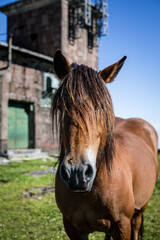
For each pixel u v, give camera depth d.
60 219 3.83
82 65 1.81
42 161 10.91
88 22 17.05
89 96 1.59
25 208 4.36
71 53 16.23
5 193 5.40
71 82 1.64
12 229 3.45
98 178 1.76
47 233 3.31
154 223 3.57
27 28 16.95
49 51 15.98
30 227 3.51
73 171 1.43
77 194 1.81
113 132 1.79
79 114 1.53
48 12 16.08
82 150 1.49
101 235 3.25
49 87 14.50
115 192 1.80
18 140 13.26
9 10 17.44
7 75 12.27
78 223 1.87
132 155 2.33
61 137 1.86
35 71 13.74
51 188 5.93
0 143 11.79
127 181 1.95
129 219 1.93
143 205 2.43
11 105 12.95
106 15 17.56
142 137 2.96
